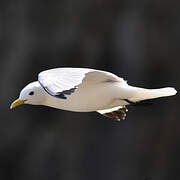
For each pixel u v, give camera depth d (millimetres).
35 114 15820
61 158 15805
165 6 15898
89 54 15695
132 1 15859
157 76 15875
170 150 16000
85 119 15859
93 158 15836
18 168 15805
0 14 15633
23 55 15578
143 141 15953
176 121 15977
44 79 6543
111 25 15797
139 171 15906
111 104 7773
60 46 15672
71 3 15727
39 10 15688
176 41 15930
